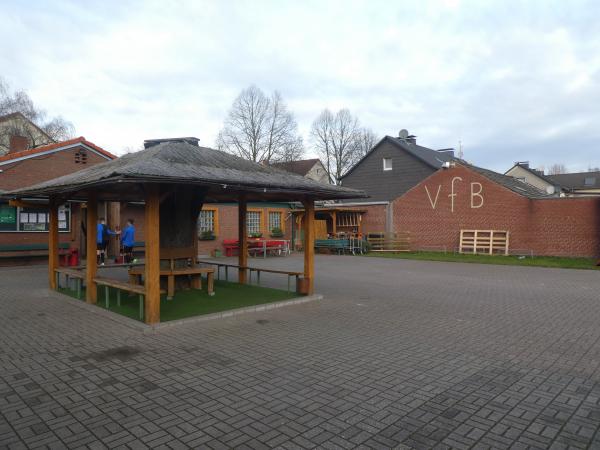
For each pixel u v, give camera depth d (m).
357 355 5.76
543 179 49.44
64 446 3.46
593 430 3.76
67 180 8.59
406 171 33.91
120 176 5.87
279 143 43.72
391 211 24.56
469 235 22.02
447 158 38.19
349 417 3.97
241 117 43.12
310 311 8.47
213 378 4.91
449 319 7.86
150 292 7.04
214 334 6.74
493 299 9.86
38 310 8.38
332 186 9.58
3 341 6.31
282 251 23.06
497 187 21.09
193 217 10.12
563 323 7.59
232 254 22.12
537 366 5.37
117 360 5.51
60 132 36.22
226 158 9.42
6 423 3.85
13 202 10.19
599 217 18.53
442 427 3.79
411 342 6.38
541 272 15.12
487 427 3.79
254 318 7.84
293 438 3.60
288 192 8.59
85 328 7.04
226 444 3.50
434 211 23.14
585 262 17.55
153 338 6.49
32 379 4.87
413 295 10.36
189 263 10.32
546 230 19.77
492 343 6.35
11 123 31.66
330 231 26.61
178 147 8.95
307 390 4.58
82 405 4.21
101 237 16.44
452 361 5.54
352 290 11.09
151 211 7.02
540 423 3.88
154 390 4.57
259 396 4.42
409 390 4.59
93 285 8.75
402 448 3.45
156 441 3.54
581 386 4.73
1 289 10.86
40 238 16.36
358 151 52.78
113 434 3.66
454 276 14.02
